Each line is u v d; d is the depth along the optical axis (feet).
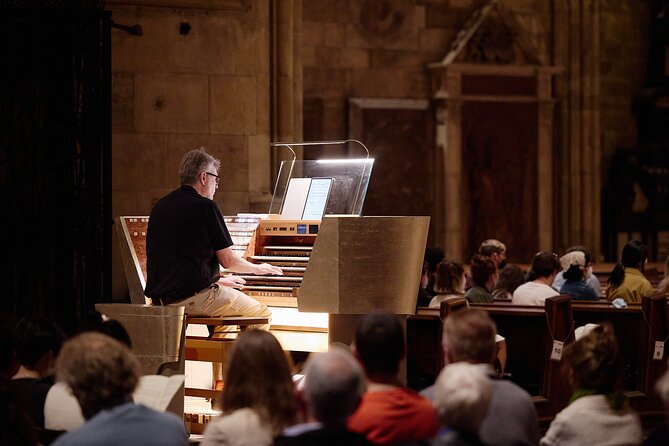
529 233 78.79
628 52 83.41
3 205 37.37
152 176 49.49
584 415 20.39
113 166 48.98
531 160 78.54
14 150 40.34
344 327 31.22
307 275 30.86
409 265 31.35
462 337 20.07
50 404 21.49
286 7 52.65
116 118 49.03
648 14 84.17
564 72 79.25
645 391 34.42
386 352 18.70
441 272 39.19
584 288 42.24
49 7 36.42
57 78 37.11
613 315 36.94
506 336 36.94
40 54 37.01
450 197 75.97
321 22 73.72
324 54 73.87
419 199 76.13
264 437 17.67
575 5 79.05
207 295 30.50
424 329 36.68
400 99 75.36
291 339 32.76
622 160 81.15
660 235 81.15
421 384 36.50
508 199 78.07
